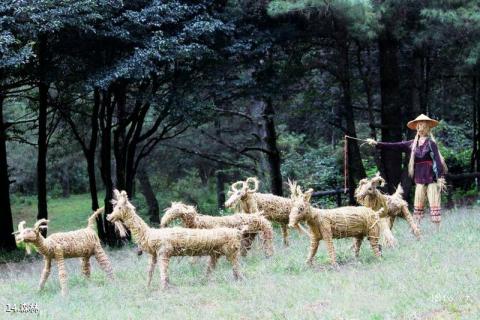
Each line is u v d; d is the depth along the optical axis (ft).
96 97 65.36
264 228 36.88
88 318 26.40
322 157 93.66
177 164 96.78
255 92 60.13
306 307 24.91
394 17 56.03
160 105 59.16
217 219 35.60
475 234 36.19
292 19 59.82
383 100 63.31
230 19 58.44
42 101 60.80
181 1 58.44
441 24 54.54
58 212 123.75
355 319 22.49
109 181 66.95
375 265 31.04
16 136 72.54
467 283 25.40
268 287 28.37
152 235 30.81
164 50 53.16
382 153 63.46
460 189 80.74
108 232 66.33
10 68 51.01
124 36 52.44
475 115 79.10
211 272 32.58
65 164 110.63
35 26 48.14
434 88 77.00
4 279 39.96
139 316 26.03
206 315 25.22
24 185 135.23
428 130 38.27
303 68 62.34
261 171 87.66
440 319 21.97
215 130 93.66
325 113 71.97
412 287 25.75
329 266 32.32
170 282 32.17
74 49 55.98
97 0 50.70
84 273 35.40
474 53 54.65
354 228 32.19
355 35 54.90
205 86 59.67
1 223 67.82
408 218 36.88
